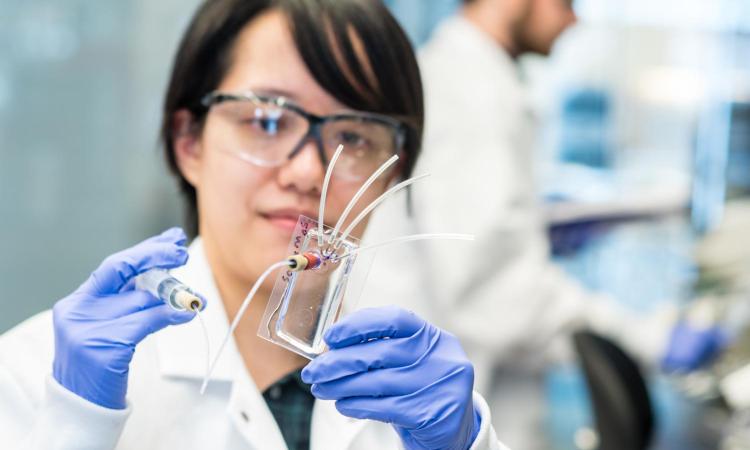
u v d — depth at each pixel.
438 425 0.98
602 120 5.39
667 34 5.52
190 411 1.16
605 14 5.41
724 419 2.52
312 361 0.98
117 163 3.18
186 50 1.23
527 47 2.67
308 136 1.16
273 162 1.15
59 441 0.97
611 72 5.42
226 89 1.20
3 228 3.11
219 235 1.19
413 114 1.24
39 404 1.11
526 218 2.47
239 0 1.19
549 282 2.47
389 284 2.23
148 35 3.17
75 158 3.15
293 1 1.16
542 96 5.29
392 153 1.22
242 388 1.16
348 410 0.98
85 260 3.18
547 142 5.33
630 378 2.43
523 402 2.51
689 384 2.68
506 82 2.51
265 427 1.16
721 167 5.23
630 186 5.06
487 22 2.57
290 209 1.15
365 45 1.17
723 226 3.00
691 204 4.76
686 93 5.41
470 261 2.33
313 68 1.15
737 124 5.31
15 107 3.10
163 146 1.31
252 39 1.18
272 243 1.15
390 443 1.22
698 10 5.48
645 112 5.43
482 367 2.41
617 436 2.38
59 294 3.17
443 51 2.54
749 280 2.83
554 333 2.46
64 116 3.13
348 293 1.11
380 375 0.98
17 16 3.07
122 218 3.19
